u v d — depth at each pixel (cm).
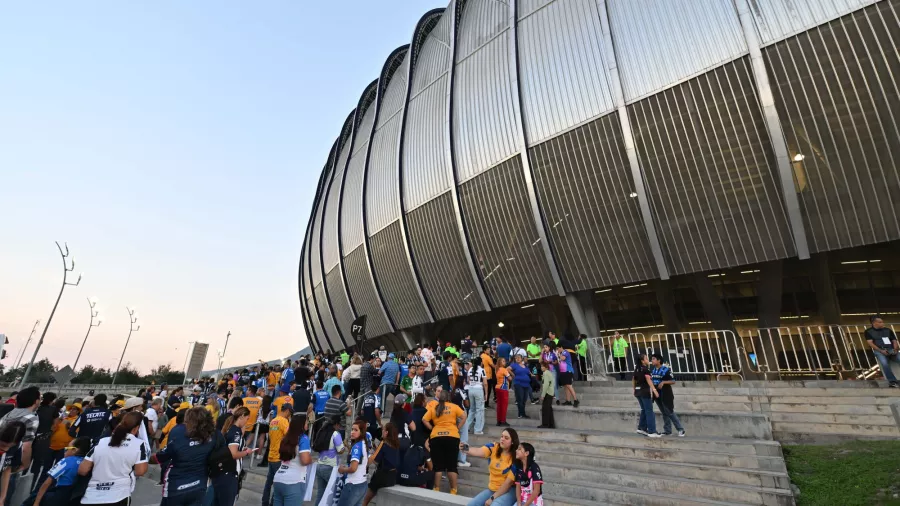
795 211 1350
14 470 637
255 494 867
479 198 2073
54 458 845
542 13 1984
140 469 486
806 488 638
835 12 1263
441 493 611
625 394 1140
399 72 3095
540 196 1859
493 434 956
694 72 1471
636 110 1582
